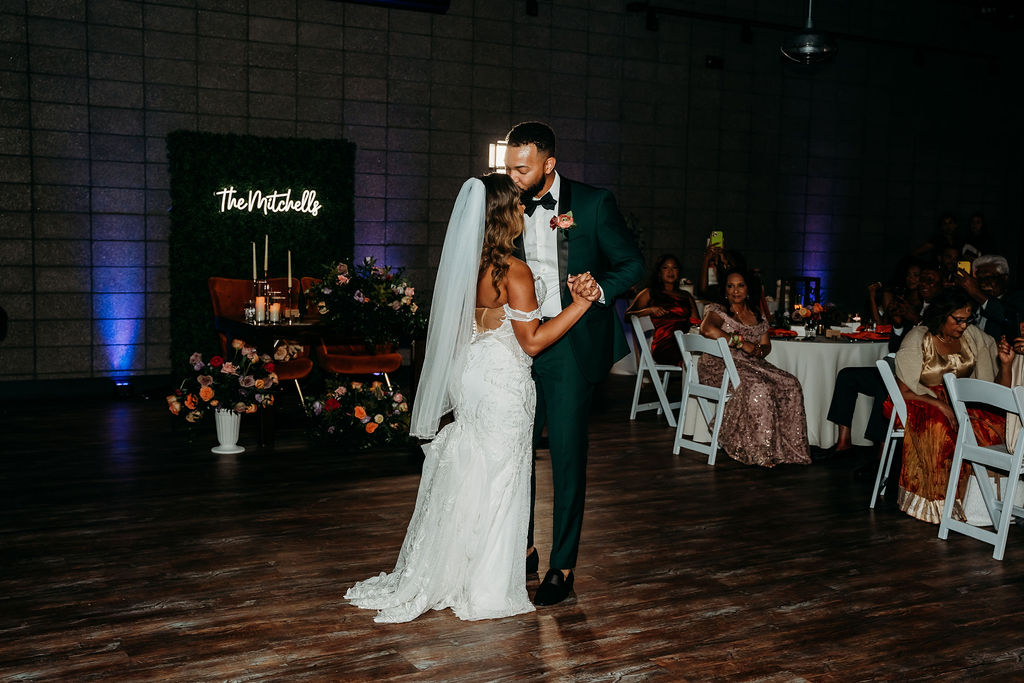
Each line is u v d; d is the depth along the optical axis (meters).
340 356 6.57
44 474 5.09
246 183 8.10
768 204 10.79
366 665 2.88
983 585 3.72
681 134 10.19
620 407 7.54
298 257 8.38
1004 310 5.33
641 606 3.42
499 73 9.19
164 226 7.98
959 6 11.70
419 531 3.37
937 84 11.68
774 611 3.40
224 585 3.53
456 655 2.97
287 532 4.18
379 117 8.70
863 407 6.01
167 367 8.11
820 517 4.62
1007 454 4.07
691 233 10.38
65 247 7.65
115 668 2.82
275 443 5.95
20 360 7.57
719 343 5.64
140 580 3.56
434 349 3.30
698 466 5.64
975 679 2.89
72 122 7.58
